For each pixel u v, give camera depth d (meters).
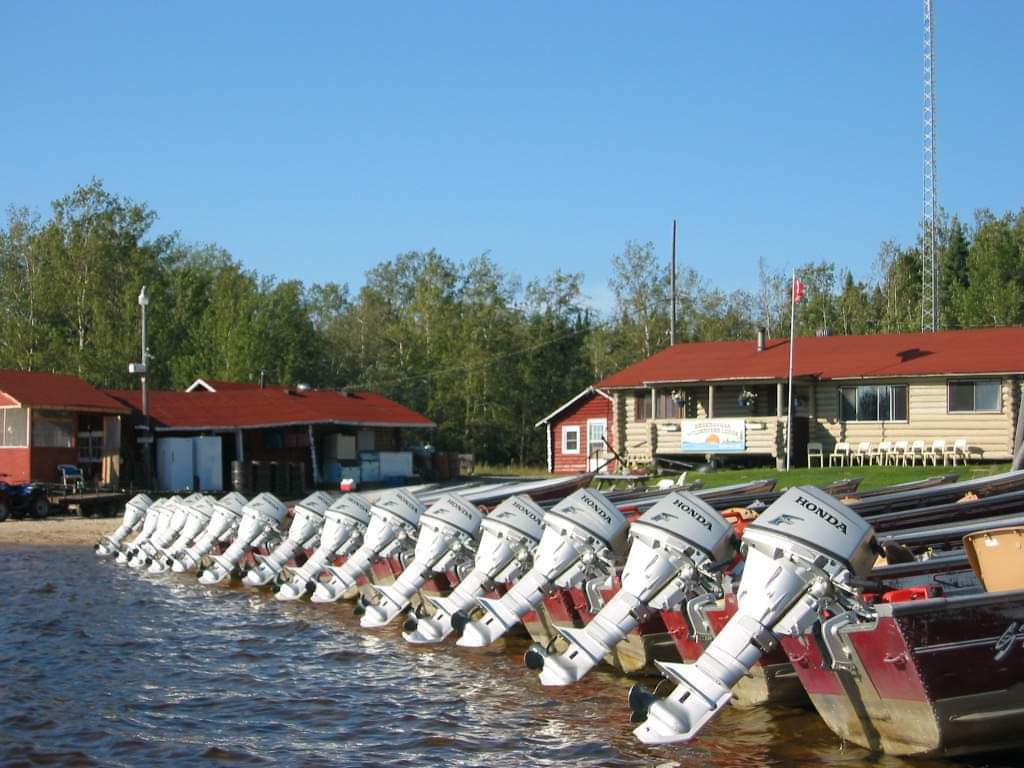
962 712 9.49
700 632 11.73
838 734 10.69
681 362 42.44
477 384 70.44
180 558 26.41
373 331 88.75
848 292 82.75
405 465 51.25
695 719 10.09
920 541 12.83
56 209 76.19
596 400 46.97
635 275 78.44
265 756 11.28
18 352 67.06
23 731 12.33
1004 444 35.03
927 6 52.81
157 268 79.88
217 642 17.38
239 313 72.94
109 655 16.42
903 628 9.29
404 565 18.36
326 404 50.53
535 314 75.00
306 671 15.16
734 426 38.06
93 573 26.39
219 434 46.81
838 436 37.78
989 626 9.42
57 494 38.53
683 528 11.89
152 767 10.99
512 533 15.24
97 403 41.44
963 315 70.06
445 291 83.06
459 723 12.31
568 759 10.86
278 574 22.23
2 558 29.38
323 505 22.36
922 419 36.41
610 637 12.29
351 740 11.78
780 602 10.14
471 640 14.70
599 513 13.81
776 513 10.34
